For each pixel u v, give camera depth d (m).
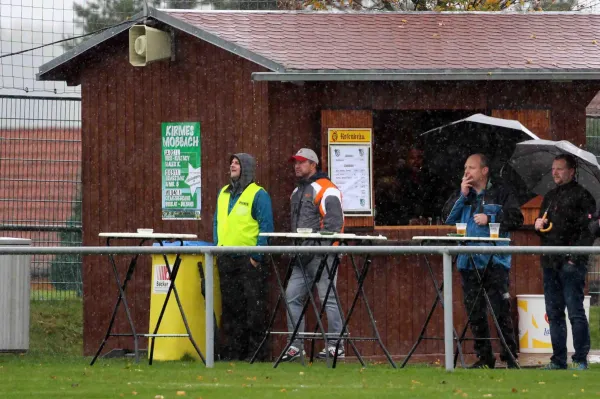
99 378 36.19
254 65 48.41
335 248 37.47
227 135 48.97
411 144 55.62
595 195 43.69
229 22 51.12
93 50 51.00
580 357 41.06
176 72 49.81
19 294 48.75
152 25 49.66
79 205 61.66
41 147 61.47
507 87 49.91
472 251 37.25
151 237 42.22
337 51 48.62
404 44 50.28
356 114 48.72
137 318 50.31
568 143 43.22
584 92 50.38
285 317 47.25
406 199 55.94
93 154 51.09
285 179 48.34
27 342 49.03
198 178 49.47
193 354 45.91
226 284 46.66
